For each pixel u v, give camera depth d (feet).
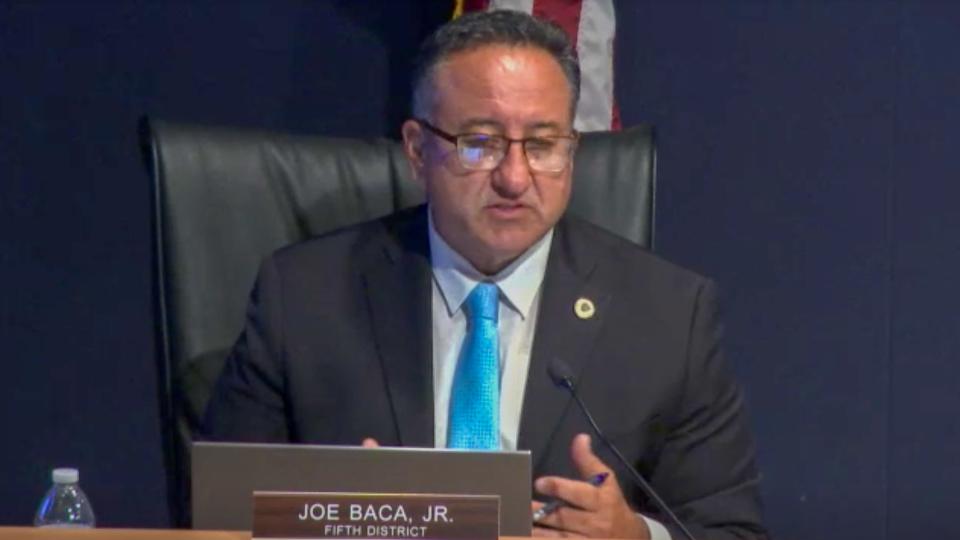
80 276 42.57
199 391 29.53
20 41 41.81
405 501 20.61
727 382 29.22
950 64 41.83
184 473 29.48
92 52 41.91
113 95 42.06
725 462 28.71
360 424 27.61
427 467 21.83
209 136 30.32
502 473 21.89
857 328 42.57
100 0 41.78
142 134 30.30
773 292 42.65
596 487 24.52
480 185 26.73
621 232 30.86
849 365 42.68
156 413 42.96
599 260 29.01
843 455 42.83
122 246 42.57
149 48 41.93
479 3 37.63
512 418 27.63
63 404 42.78
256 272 30.09
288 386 28.14
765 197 42.39
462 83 26.73
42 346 42.68
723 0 41.96
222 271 29.91
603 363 28.02
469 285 28.04
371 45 41.93
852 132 42.16
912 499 42.65
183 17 41.86
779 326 42.73
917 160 42.11
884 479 42.75
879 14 41.86
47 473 42.80
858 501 42.78
